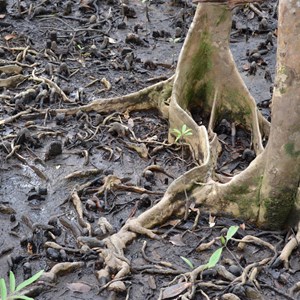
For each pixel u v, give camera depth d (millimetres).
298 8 6047
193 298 6246
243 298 6297
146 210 7383
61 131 9031
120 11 12883
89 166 8383
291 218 7043
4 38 11594
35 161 8391
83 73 10672
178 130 8430
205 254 6906
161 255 6863
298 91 6328
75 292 6371
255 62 11289
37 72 10516
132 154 8648
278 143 6621
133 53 11250
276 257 6719
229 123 9031
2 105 9555
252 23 12773
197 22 8508
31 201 7676
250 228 7223
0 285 5863
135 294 6359
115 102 9367
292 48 6207
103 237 7051
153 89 9375
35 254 6812
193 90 9078
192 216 7359
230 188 7203
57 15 12609
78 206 7453
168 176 8188
